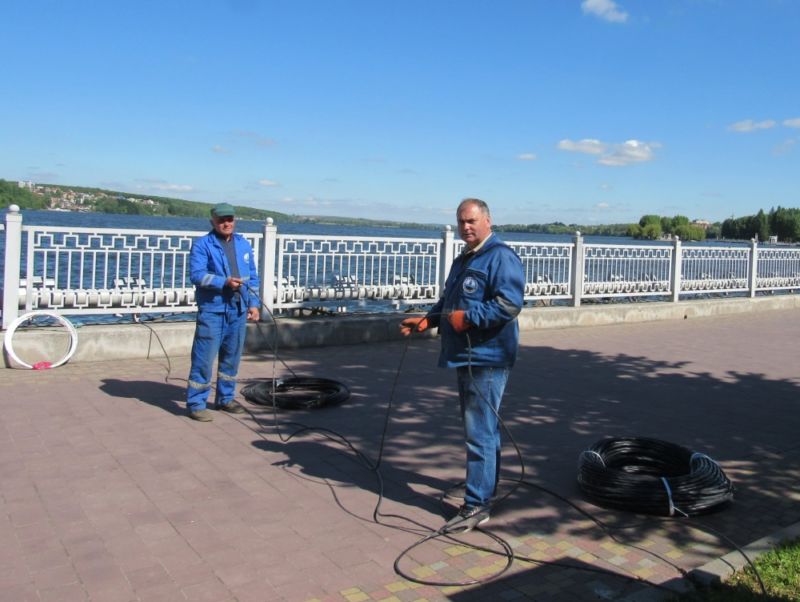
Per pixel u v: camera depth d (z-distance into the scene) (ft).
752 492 16.10
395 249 36.24
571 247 42.88
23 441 17.93
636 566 12.38
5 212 26.32
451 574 11.93
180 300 29.94
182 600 10.77
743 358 33.35
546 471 17.21
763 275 55.16
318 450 18.31
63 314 27.48
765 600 11.05
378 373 27.84
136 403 22.03
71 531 13.01
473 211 13.57
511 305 13.07
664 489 14.44
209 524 13.53
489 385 13.65
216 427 20.01
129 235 28.58
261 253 32.12
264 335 31.76
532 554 12.78
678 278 48.60
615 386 26.61
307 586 11.34
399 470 17.03
